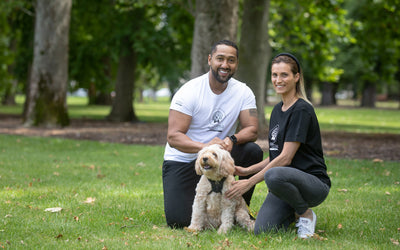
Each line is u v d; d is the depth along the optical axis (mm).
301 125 3662
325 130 16250
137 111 30828
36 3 15312
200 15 11109
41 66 14852
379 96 63438
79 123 17797
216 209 3852
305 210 3721
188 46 18969
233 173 3885
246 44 13109
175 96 4266
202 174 3945
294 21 16859
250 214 4164
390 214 4566
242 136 4211
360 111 33250
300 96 3828
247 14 13164
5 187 5801
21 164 7824
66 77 15289
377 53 15914
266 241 3514
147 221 4297
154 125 17797
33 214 4414
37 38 14883
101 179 6602
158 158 8906
